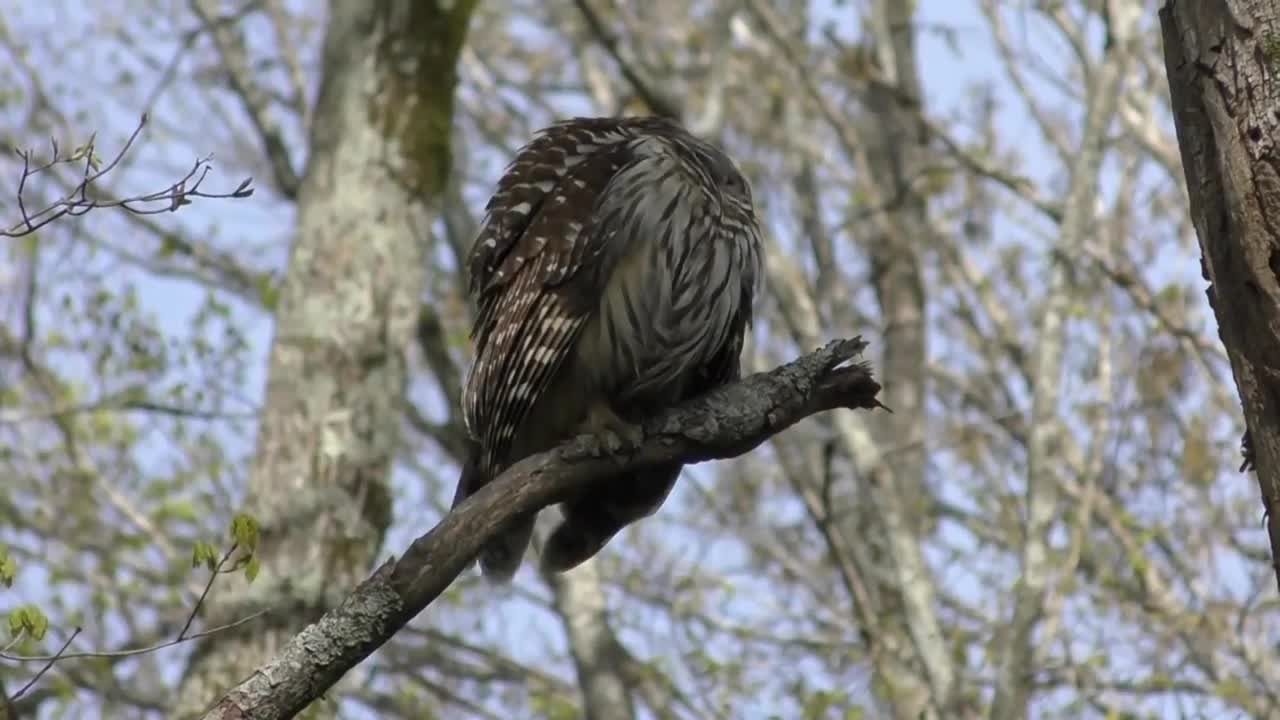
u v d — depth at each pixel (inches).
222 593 441.7
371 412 476.1
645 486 289.6
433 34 508.4
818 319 584.1
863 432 517.3
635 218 292.7
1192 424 551.5
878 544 559.2
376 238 490.3
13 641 241.3
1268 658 518.3
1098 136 526.0
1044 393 476.1
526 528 288.2
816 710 533.3
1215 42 208.4
